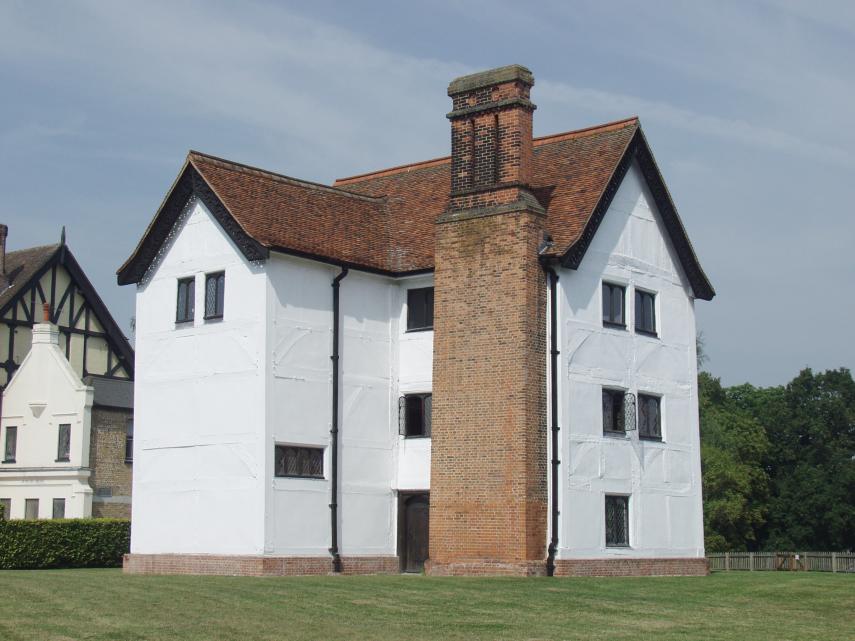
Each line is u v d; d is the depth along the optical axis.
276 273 31.61
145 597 23.28
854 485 72.50
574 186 33.16
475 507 30.66
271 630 19.69
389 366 33.88
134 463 33.72
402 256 34.44
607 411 32.50
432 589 25.45
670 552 33.91
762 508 72.62
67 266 58.22
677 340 35.41
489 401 30.78
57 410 52.75
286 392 31.44
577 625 21.08
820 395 77.19
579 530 30.89
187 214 33.44
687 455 35.12
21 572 33.19
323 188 35.72
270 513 30.70
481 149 32.22
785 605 24.62
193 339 32.84
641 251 34.41
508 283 30.89
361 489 32.72
